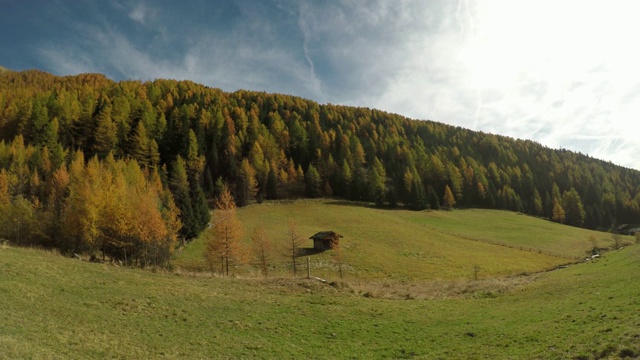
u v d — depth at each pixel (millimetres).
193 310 24938
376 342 21797
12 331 15500
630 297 21688
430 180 160875
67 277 27062
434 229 106188
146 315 22547
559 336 17797
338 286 36438
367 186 145375
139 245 57500
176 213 65812
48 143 120250
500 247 90000
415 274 65250
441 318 26406
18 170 91375
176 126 152875
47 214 66375
